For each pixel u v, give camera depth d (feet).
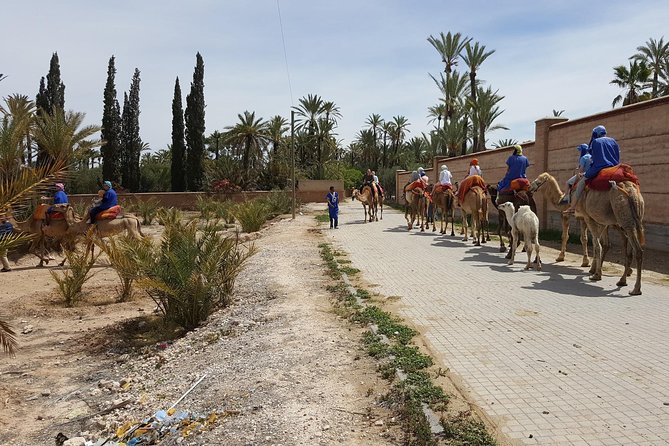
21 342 27.76
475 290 29.63
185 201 146.82
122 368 23.66
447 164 97.40
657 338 20.30
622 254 41.24
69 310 34.32
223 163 165.58
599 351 18.94
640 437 12.76
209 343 24.64
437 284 31.55
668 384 15.92
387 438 13.51
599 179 29.14
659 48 126.82
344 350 20.15
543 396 15.24
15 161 57.41
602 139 30.17
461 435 13.02
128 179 175.42
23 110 68.49
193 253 29.66
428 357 18.45
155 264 29.84
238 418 15.39
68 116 82.89
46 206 51.37
